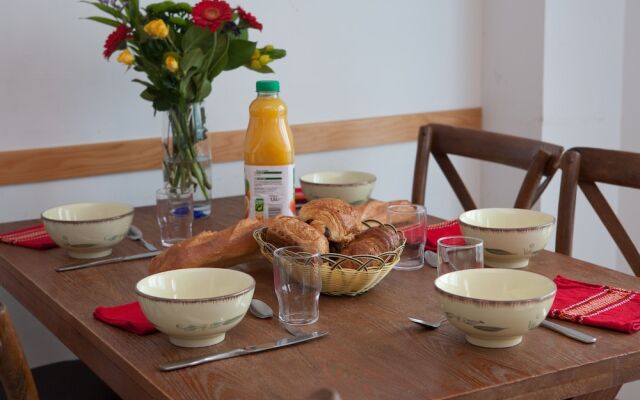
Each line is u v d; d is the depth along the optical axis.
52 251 1.54
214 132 2.21
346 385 0.92
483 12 2.62
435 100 2.57
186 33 1.56
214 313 1.01
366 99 2.44
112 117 2.08
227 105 2.22
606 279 1.29
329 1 2.33
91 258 1.47
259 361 0.99
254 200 1.45
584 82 2.50
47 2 1.96
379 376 0.94
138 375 0.97
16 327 2.06
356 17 2.38
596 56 2.51
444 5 2.54
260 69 1.71
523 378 0.93
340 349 1.03
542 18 2.41
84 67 2.03
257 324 1.12
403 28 2.47
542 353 1.00
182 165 1.69
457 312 1.01
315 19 2.31
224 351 1.02
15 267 1.44
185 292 1.11
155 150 2.14
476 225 1.39
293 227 1.24
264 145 1.43
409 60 2.50
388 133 2.48
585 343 1.03
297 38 2.30
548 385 0.95
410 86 2.52
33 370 1.61
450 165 2.06
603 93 2.54
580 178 1.65
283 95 2.31
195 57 1.57
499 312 0.98
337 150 2.42
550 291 1.02
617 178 1.59
